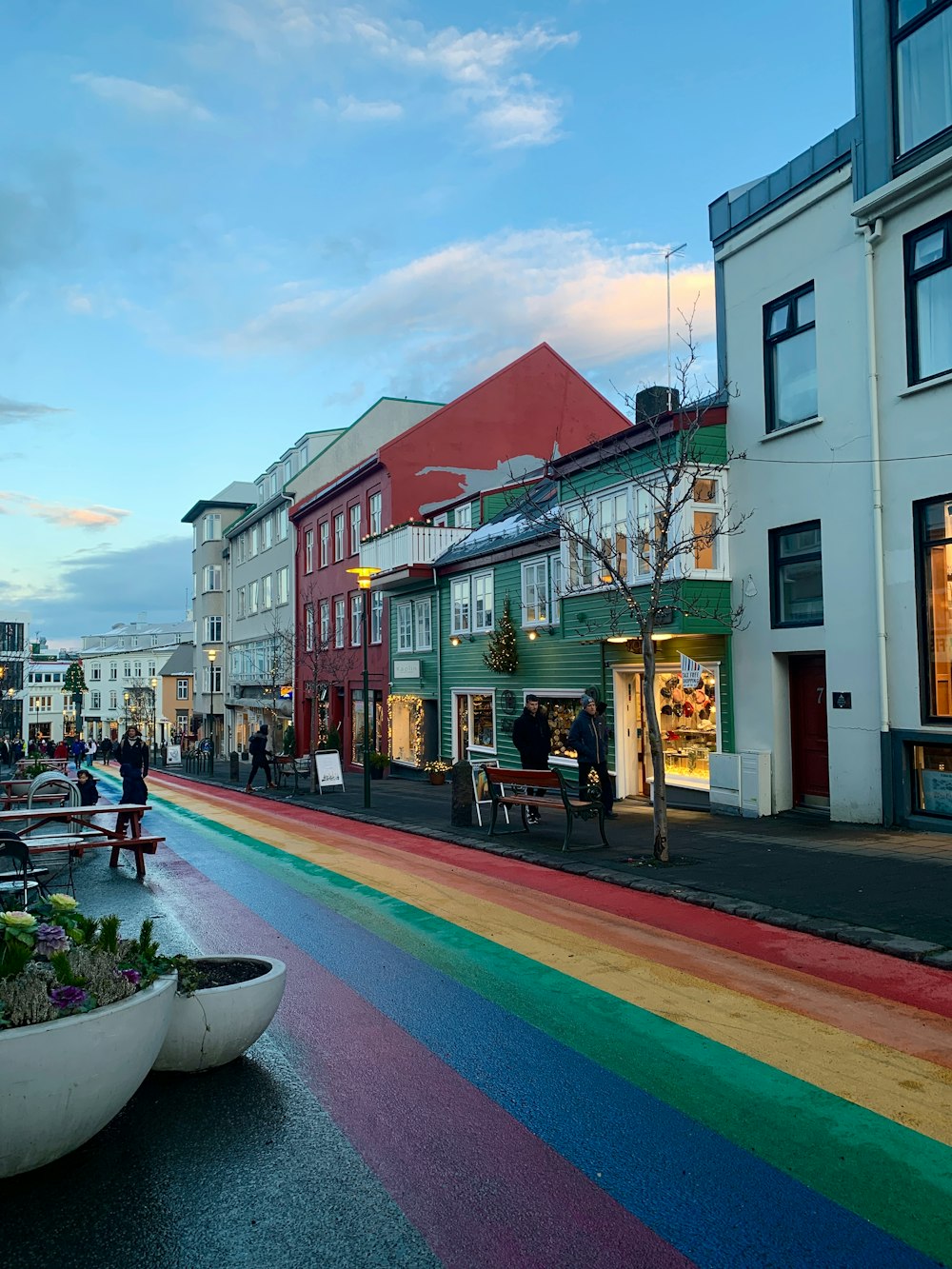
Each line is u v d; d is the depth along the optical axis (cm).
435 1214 355
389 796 2077
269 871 1088
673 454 1488
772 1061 491
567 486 1791
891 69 1234
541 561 2008
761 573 1447
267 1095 460
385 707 2997
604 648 1783
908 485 1209
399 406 4019
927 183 1170
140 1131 424
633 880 939
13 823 1572
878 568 1237
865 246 1262
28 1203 365
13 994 373
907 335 1213
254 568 4788
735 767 1438
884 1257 325
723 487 1500
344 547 3459
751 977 632
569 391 3228
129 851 1286
